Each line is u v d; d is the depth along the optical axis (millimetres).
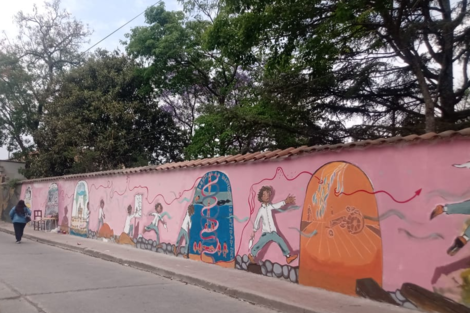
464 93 11906
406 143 6176
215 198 9992
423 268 5836
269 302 6648
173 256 11125
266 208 8547
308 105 13633
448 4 10586
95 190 15602
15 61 25406
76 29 27609
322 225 7352
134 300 6887
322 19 10672
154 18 20406
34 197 21141
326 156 7426
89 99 21141
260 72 16719
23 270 9344
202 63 20172
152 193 12398
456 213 5531
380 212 6453
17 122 26266
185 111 24500
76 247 13320
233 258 9297
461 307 5391
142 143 22562
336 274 7020
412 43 10781
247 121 13766
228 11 10688
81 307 6336
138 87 22234
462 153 5535
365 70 11859
